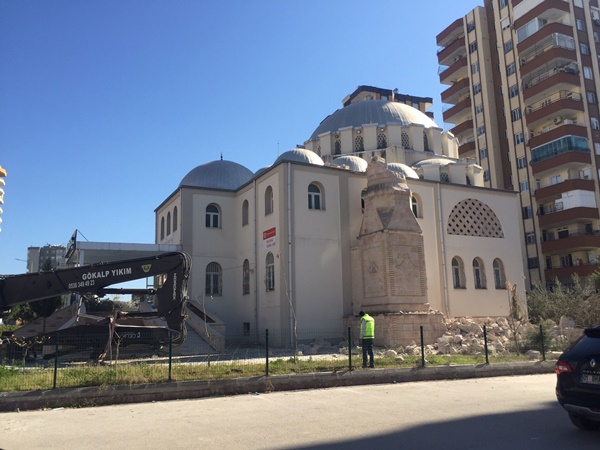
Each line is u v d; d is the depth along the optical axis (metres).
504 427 9.10
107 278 19.95
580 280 43.06
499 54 53.47
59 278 19.75
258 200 30.58
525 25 50.59
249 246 31.12
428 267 31.12
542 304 33.19
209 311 31.42
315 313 27.34
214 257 32.28
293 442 8.12
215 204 33.22
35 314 40.84
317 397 12.86
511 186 51.06
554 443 7.95
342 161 34.28
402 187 27.67
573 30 48.31
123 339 19.67
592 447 7.70
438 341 24.36
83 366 15.00
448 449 7.64
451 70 59.50
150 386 12.70
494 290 33.25
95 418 10.40
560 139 45.53
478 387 14.34
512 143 51.09
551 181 47.56
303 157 32.97
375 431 8.86
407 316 25.25
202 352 23.44
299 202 28.19
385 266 26.14
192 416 10.47
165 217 36.31
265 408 11.32
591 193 44.84
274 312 27.56
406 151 38.25
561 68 47.66
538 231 47.38
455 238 32.59
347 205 29.56
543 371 17.84
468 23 57.72
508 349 21.67
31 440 8.47
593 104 47.31
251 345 28.61
